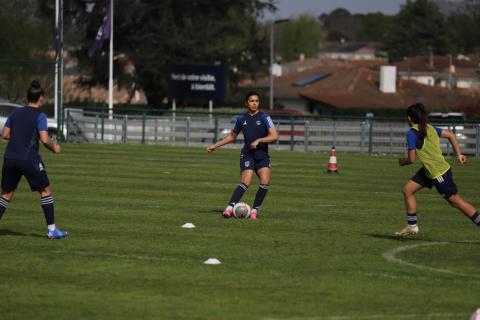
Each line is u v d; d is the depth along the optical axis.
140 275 29.39
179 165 78.75
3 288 27.31
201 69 157.25
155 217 43.69
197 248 34.72
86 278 28.83
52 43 169.00
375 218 45.50
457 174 79.38
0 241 35.59
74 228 39.34
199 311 24.91
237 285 28.19
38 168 35.44
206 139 115.12
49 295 26.50
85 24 183.12
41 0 176.12
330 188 61.84
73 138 117.81
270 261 32.28
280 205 50.75
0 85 131.00
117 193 54.66
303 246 35.78
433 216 47.34
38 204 48.06
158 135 116.25
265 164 44.19
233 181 64.62
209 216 44.47
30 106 35.47
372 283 28.94
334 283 28.80
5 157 35.41
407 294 27.48
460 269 31.62
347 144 110.75
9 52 163.25
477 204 54.88
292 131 110.88
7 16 165.62
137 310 24.91
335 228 41.31
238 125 44.09
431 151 36.94
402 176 73.50
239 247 35.19
